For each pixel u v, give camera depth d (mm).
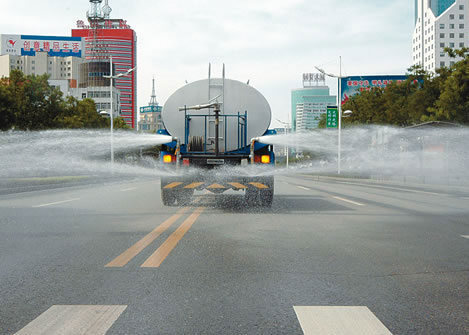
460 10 130125
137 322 3098
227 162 10594
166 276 4324
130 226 7598
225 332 2930
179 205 11375
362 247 5809
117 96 128000
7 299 3588
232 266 4742
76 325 3029
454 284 4074
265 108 11133
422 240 6355
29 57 134250
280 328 2998
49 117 31859
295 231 7125
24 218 8695
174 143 11016
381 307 3426
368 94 43500
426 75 32906
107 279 4199
